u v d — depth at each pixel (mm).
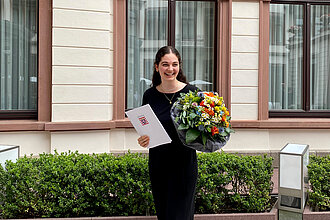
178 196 2986
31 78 6496
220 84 6805
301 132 6961
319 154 6844
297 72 7410
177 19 7094
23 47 6473
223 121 2887
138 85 7004
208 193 3992
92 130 6164
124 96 6551
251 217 3902
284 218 4008
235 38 6766
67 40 6020
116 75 6449
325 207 4090
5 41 6406
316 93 7473
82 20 6078
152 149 3162
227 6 6773
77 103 6086
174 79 3098
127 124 6418
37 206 3791
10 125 5887
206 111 2836
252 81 6805
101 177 3918
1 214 3750
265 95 6883
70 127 5984
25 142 6008
